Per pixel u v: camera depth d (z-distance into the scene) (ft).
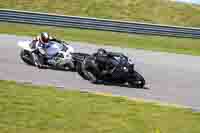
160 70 225.97
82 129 125.08
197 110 160.04
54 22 339.16
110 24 351.67
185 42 354.95
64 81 176.14
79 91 162.50
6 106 135.64
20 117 128.47
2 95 145.59
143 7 485.56
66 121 129.49
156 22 461.37
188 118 147.54
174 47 326.44
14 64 193.36
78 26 345.51
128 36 347.77
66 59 193.47
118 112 143.13
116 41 317.22
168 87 193.16
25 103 140.56
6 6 422.00
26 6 429.79
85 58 187.83
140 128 131.34
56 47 196.44
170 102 168.25
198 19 491.72
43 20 336.08
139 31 358.43
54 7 440.86
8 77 170.71
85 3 462.19
